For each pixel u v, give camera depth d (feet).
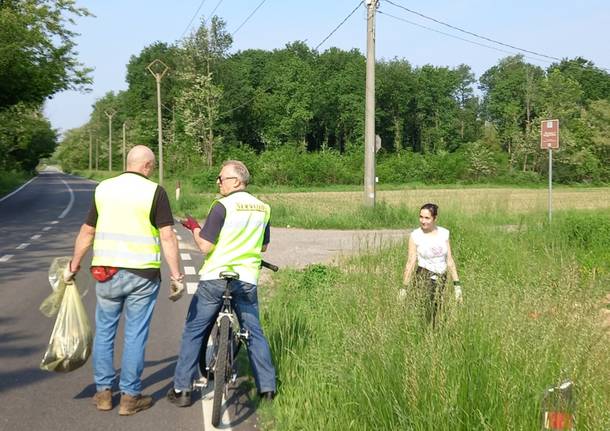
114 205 15.64
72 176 364.99
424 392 12.55
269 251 47.34
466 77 386.73
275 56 343.67
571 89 285.02
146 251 15.80
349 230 66.03
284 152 214.69
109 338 16.15
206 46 251.39
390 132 339.98
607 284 17.66
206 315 16.11
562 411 11.12
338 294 22.09
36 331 23.98
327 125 336.90
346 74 327.26
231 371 16.12
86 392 17.53
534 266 28.55
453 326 14.15
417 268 21.77
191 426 15.19
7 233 60.80
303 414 14.83
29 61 94.53
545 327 13.62
